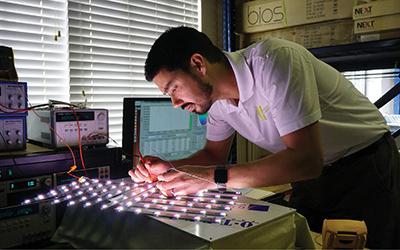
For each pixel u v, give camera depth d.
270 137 1.18
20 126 1.23
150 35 2.16
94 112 1.34
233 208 0.90
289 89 0.92
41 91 1.76
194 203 0.94
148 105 1.48
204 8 2.30
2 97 1.18
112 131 2.02
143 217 0.85
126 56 2.05
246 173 0.96
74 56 1.84
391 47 1.57
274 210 0.88
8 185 1.09
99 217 0.95
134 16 2.08
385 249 1.13
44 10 1.74
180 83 0.97
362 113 1.18
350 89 1.19
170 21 2.27
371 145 1.17
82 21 1.86
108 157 1.32
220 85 1.07
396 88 1.79
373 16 1.60
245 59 1.07
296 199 1.31
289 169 0.92
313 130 0.93
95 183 1.19
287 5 1.90
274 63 0.95
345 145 1.14
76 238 0.99
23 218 1.06
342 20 1.75
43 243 1.10
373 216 1.14
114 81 2.01
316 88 0.98
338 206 1.19
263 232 0.80
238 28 2.15
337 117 1.12
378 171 1.14
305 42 1.89
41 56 1.74
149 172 1.16
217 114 1.30
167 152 1.58
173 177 1.02
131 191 1.08
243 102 1.11
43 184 1.16
